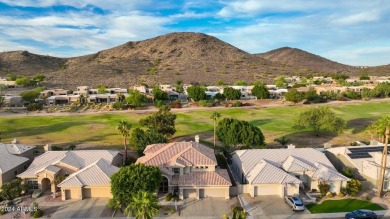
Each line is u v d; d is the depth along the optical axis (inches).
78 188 1809.8
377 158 2023.9
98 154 2177.7
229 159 2471.7
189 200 1793.8
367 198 1780.3
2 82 7790.4
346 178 1865.2
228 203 1753.2
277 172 1876.2
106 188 1833.2
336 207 1688.0
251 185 1823.3
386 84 6510.8
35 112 4852.4
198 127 3754.9
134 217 1590.8
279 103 5703.7
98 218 1588.3
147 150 2169.0
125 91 6899.6
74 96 5920.3
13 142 2471.7
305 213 1626.5
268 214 1617.9
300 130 3575.3
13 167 2020.2
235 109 5078.7
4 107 5275.6
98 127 3769.7
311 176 1900.8
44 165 2023.9
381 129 1825.8
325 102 5772.6
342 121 3203.7
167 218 1579.7
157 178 1676.9
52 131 3560.5
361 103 5620.1
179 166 1857.8
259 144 2568.9
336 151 2255.2
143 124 3083.2
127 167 1691.7
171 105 5315.0
